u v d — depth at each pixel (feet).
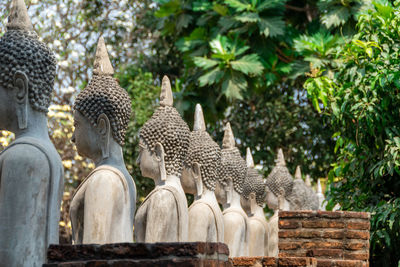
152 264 12.43
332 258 23.47
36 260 15.51
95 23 53.98
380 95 29.96
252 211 33.83
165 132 20.86
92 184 17.80
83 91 19.11
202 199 24.59
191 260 12.42
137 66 59.41
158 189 20.24
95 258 12.74
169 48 61.21
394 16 31.19
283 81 58.49
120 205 17.95
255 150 59.57
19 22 17.12
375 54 31.04
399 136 29.96
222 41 49.90
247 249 29.01
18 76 16.43
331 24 48.34
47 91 17.11
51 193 16.05
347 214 23.72
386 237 29.63
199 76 52.21
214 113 53.47
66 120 43.24
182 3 53.88
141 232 20.22
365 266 23.21
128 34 59.72
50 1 47.50
